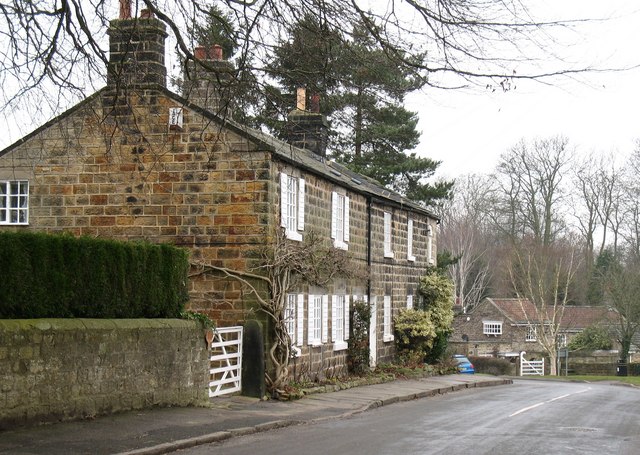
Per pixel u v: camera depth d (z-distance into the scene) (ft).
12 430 43.60
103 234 73.31
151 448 40.98
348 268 85.76
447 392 91.50
